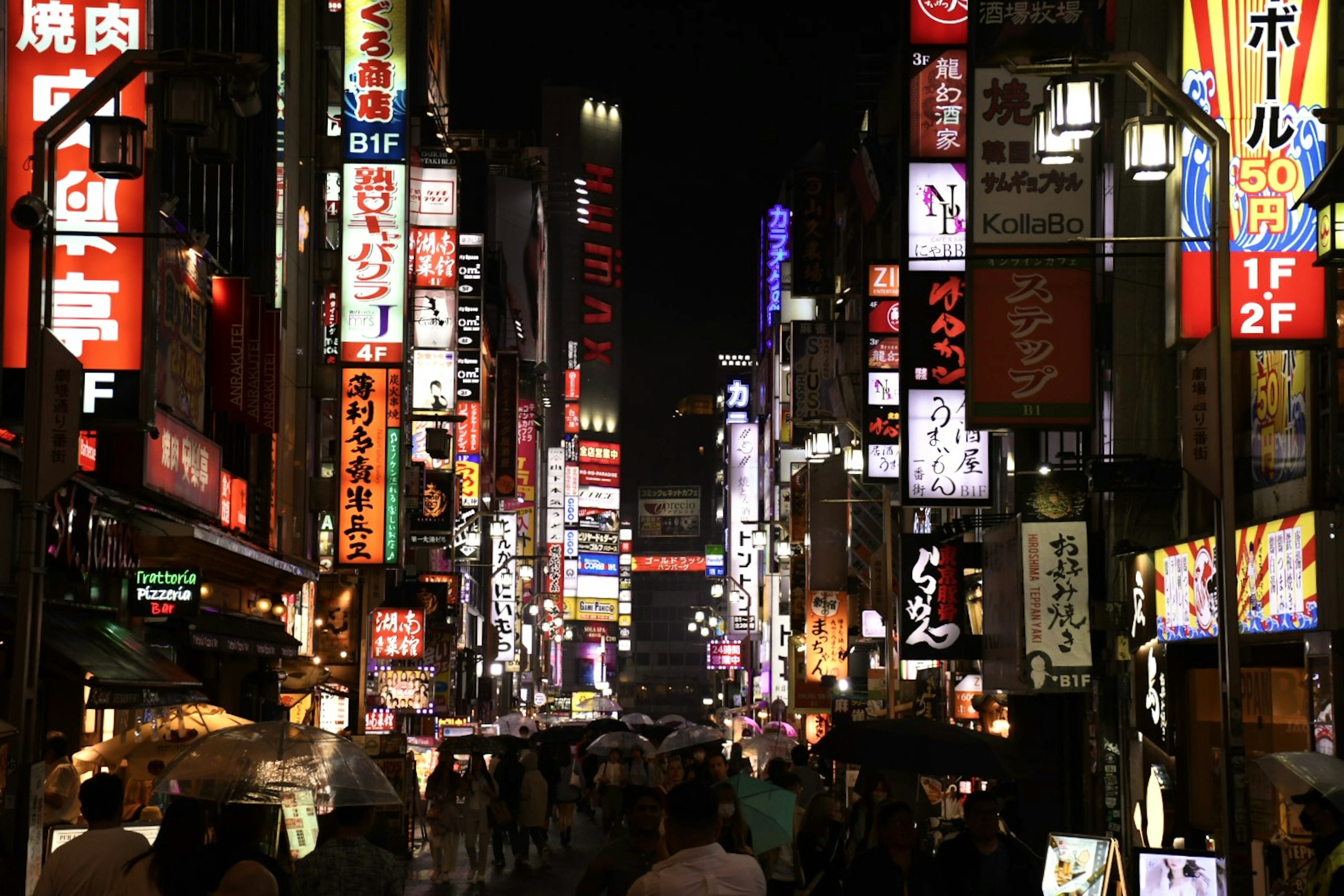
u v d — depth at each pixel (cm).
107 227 1777
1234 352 1797
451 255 4106
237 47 2908
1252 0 1780
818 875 1280
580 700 12681
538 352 10975
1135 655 2238
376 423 3566
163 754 1658
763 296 8488
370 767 1016
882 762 1332
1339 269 1680
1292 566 1652
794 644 5053
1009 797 1542
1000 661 2562
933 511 4103
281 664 3219
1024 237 2238
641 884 694
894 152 4888
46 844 1307
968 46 2308
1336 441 1630
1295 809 1712
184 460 2259
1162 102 1407
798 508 5238
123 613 2150
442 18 7088
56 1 1778
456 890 2291
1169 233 1778
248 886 743
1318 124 1745
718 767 2047
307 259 3662
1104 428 2514
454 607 4838
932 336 2747
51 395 1284
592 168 16662
